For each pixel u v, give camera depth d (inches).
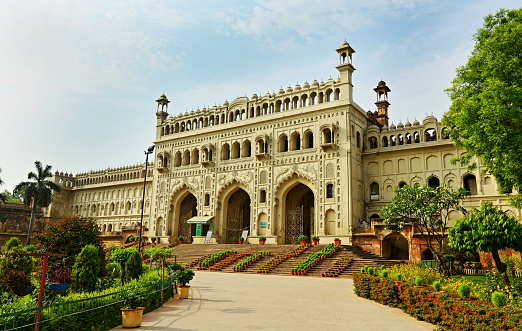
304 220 1628.9
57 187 2039.9
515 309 347.6
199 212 1710.1
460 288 444.5
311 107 1491.1
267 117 1594.5
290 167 1493.6
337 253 1117.1
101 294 441.4
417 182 1355.8
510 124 661.3
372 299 588.4
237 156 1686.8
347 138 1386.6
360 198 1416.1
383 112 1705.2
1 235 2058.3
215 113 1786.4
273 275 996.6
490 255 933.8
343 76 1451.8
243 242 1524.4
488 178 1240.2
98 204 2443.4
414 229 1112.2
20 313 310.7
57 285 436.5
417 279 542.6
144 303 468.8
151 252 836.6
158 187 1889.8
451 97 828.6
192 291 677.3
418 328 400.8
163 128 1978.3
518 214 1156.5
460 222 629.9
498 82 655.8
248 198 1795.0
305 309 503.8
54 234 661.9
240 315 462.0
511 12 747.4
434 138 1382.9
